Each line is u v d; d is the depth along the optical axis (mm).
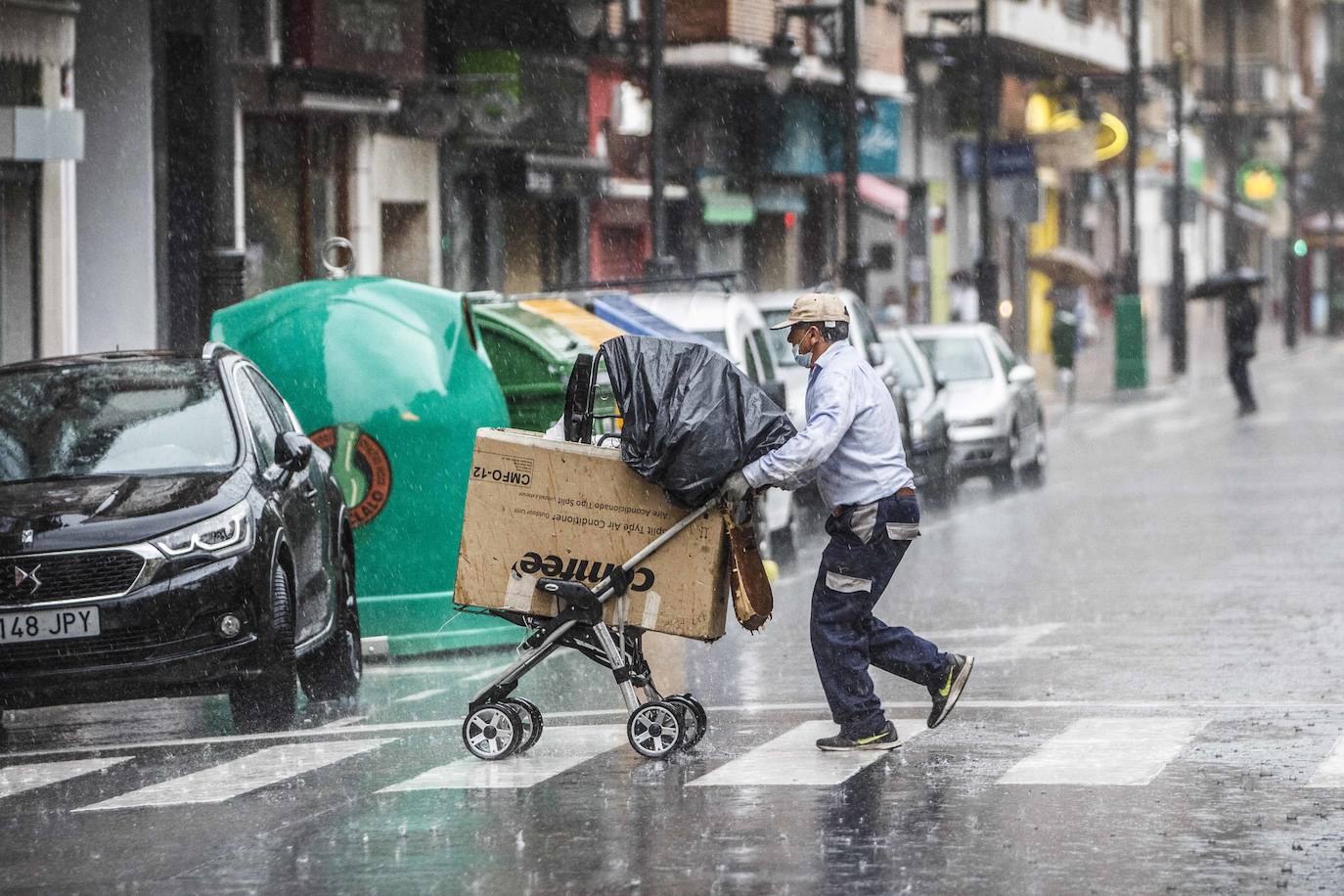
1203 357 153875
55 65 52844
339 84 64000
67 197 53875
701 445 22391
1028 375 63625
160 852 19297
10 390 28719
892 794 20781
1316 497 55094
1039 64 129250
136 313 58719
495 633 33094
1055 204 148000
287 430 30219
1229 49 154375
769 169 95438
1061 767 22000
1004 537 48250
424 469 33094
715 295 46500
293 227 66250
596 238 84250
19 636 25359
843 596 23047
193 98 61781
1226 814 19734
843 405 22469
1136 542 46062
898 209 110250
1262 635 32000
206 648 25750
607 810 20375
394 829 19859
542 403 38062
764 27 87625
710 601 22906
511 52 71250
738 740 24047
